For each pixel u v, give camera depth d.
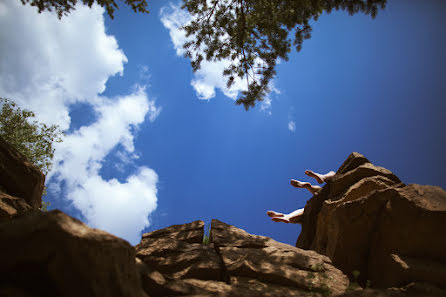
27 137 12.19
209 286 3.98
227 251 5.02
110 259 2.15
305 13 7.87
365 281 5.07
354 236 5.23
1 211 4.37
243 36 9.03
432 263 4.34
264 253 5.09
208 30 9.30
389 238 4.84
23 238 1.88
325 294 3.94
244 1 8.85
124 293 2.18
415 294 3.70
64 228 1.95
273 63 9.16
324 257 5.34
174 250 5.02
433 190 4.95
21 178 5.55
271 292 3.86
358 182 7.14
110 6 8.29
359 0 7.02
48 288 1.90
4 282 1.86
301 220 8.49
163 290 3.20
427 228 4.50
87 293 1.95
